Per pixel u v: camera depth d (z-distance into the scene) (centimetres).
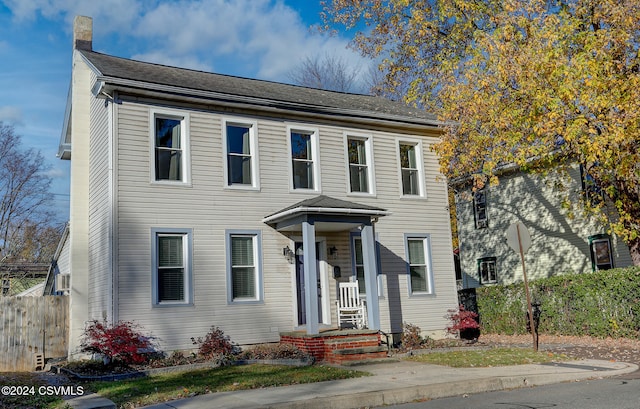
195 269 1391
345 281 1611
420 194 1814
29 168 3394
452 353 1435
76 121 1586
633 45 1577
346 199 1662
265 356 1312
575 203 2239
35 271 3002
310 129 1639
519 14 1705
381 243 1692
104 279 1345
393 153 1781
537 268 2438
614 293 1599
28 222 3491
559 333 1778
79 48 1655
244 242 1481
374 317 1455
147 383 1044
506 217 2620
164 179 1402
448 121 1812
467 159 1761
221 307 1406
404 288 1706
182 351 1337
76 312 1494
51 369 1390
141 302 1311
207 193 1441
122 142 1349
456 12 2236
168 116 1428
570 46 1659
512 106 1652
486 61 1711
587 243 2217
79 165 1563
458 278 3412
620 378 1021
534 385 1004
